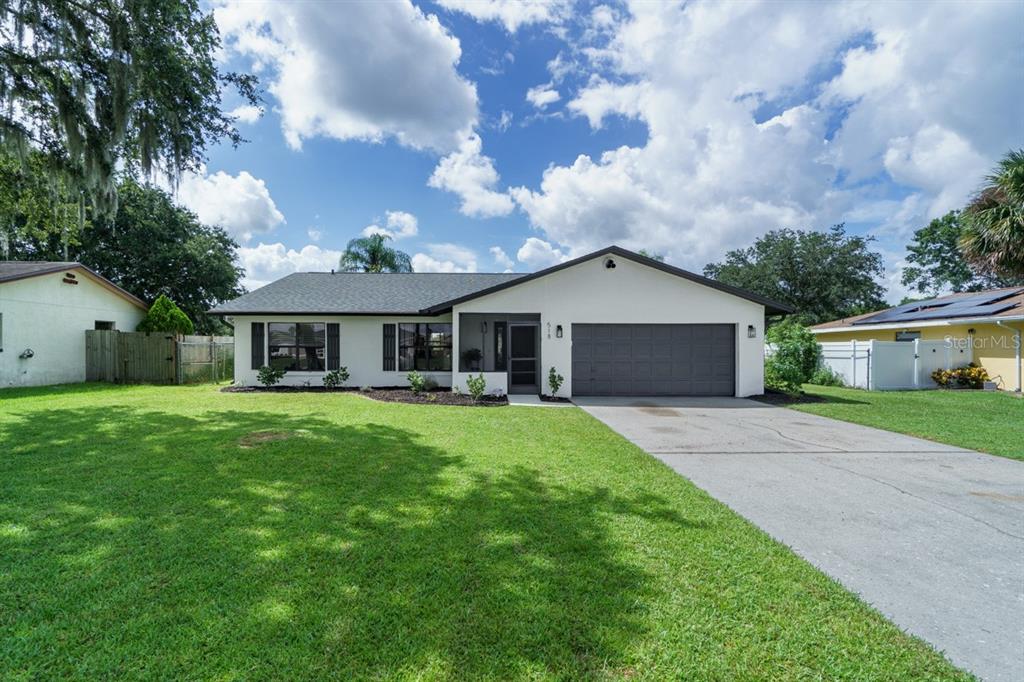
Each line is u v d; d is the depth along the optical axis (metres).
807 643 2.38
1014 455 6.37
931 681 2.13
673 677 2.13
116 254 24.48
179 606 2.59
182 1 8.07
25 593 2.69
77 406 9.53
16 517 3.78
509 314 13.51
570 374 12.58
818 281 29.64
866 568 3.22
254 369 13.87
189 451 5.91
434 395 12.30
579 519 3.94
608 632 2.43
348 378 14.05
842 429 8.24
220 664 2.16
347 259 25.58
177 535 3.48
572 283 12.63
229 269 27.61
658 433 7.85
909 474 5.50
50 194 9.50
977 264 12.02
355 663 2.18
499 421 8.58
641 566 3.14
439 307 12.50
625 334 12.88
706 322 12.69
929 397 12.91
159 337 15.01
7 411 8.83
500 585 2.86
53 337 14.44
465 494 4.50
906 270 35.78
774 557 3.32
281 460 5.56
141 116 8.34
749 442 7.19
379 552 3.26
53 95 7.99
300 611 2.56
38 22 7.46
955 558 3.38
